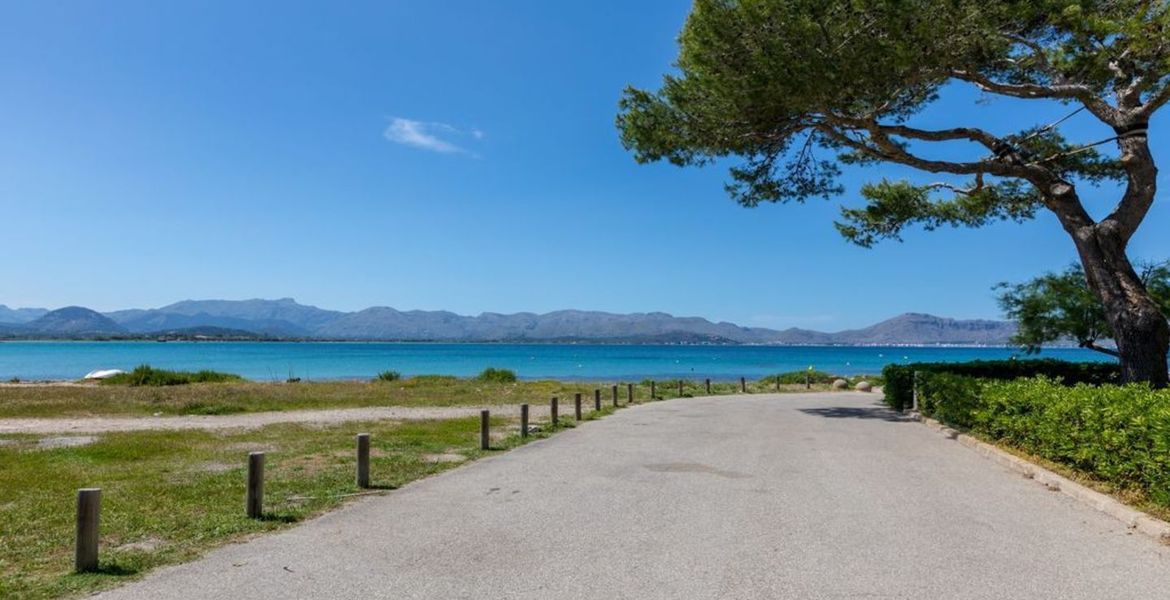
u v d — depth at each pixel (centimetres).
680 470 1040
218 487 936
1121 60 1452
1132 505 755
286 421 1900
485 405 2430
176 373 3703
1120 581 536
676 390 3178
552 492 882
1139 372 1485
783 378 4031
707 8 1527
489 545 642
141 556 616
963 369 2117
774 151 1986
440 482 962
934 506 794
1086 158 1886
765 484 927
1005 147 1706
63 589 532
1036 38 1525
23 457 1235
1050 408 991
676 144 1848
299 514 772
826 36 1459
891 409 2177
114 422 1930
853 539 653
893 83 1531
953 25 1370
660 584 529
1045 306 2055
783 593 509
